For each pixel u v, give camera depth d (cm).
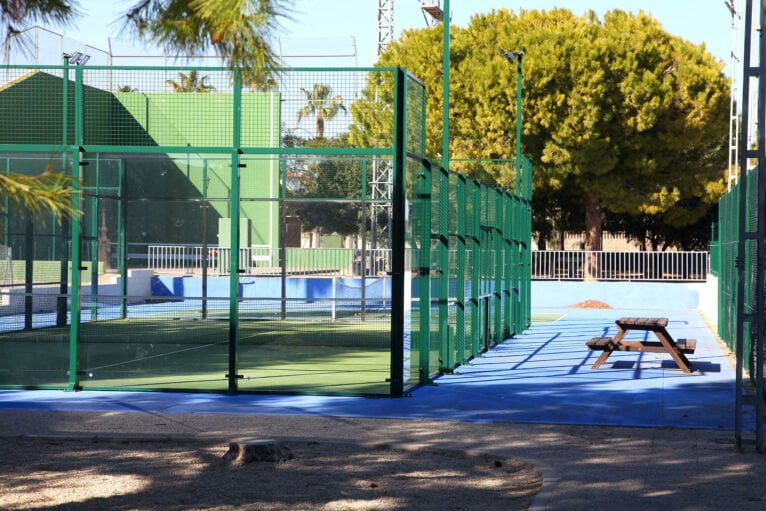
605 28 3738
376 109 1130
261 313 2333
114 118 1245
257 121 1191
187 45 524
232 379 1134
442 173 1346
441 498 659
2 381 1230
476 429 911
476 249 1564
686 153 3881
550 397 1135
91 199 2134
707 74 3622
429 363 1261
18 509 626
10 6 544
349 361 1491
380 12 4244
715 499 639
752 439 844
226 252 2714
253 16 483
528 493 674
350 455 799
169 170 2811
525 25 3794
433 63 3653
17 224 2205
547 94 3522
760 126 845
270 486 689
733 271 1622
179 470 738
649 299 3094
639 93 3509
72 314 1161
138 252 2847
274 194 2627
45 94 1254
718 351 1734
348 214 2925
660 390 1206
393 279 1122
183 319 1795
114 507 633
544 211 4241
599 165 3656
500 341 1848
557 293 3148
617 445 830
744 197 845
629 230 4566
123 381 1235
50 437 852
